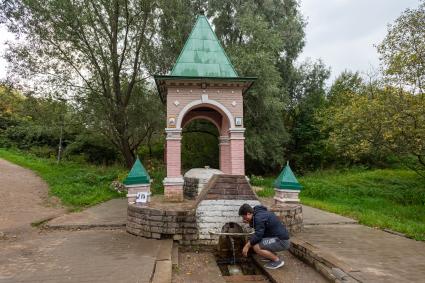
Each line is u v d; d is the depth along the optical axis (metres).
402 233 7.72
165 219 7.03
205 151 21.97
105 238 7.13
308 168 25.28
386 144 13.60
